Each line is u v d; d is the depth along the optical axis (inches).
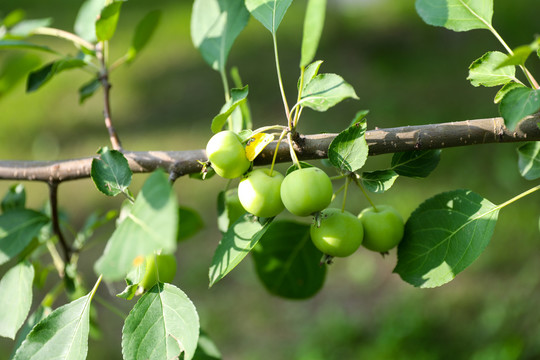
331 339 50.1
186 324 21.6
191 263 60.5
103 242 63.3
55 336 22.1
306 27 21.8
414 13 102.2
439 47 88.9
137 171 23.3
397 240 22.8
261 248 25.5
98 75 25.8
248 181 21.9
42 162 24.2
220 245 22.4
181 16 126.7
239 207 24.5
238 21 25.8
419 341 47.3
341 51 96.3
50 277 58.1
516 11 85.4
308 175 21.5
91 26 26.8
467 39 87.7
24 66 27.9
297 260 25.6
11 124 89.6
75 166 24.0
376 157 66.6
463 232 22.5
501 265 51.4
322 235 22.3
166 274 22.8
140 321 21.7
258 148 21.9
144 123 86.0
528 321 44.3
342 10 110.2
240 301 56.1
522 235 52.7
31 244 24.4
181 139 78.9
